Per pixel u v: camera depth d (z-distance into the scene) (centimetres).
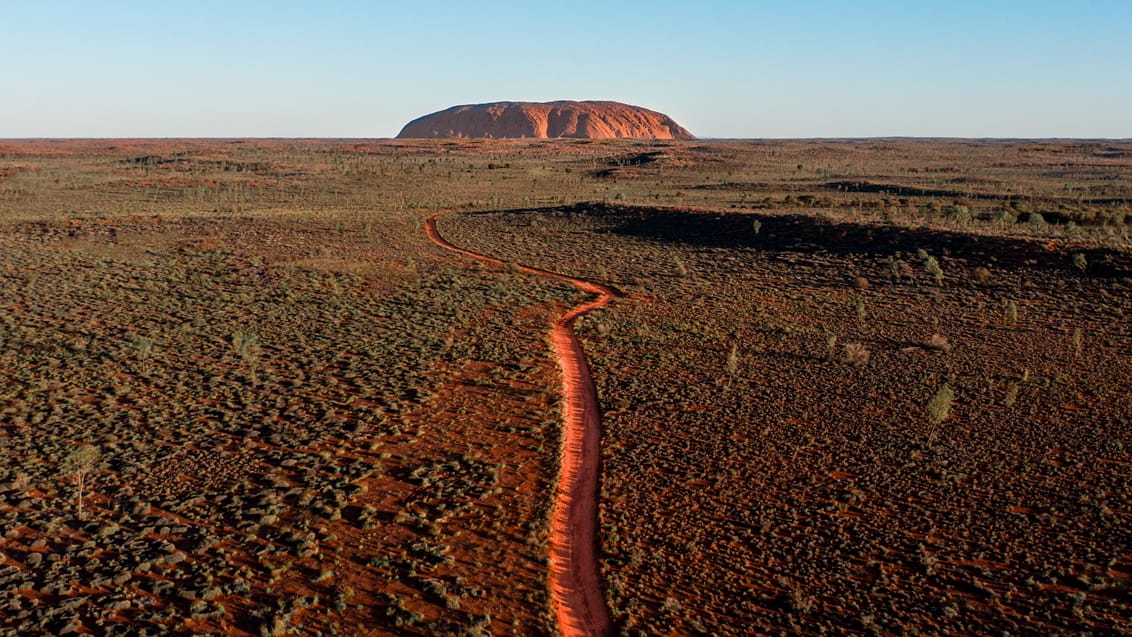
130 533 2434
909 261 6253
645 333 4738
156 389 3759
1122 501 2577
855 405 3494
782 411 3444
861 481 2775
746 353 4328
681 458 2984
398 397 3684
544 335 4766
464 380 3934
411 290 5950
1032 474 2792
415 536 2456
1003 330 4647
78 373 3953
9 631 1933
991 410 3397
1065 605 2069
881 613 2053
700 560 2311
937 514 2542
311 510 2588
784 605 2094
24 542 2384
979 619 2028
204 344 4503
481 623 2005
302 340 4619
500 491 2739
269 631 1953
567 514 2616
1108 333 4497
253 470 2905
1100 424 3206
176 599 2100
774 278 6219
